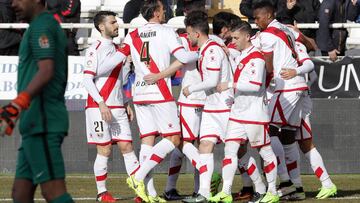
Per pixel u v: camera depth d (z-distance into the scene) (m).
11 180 39.41
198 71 32.03
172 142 31.56
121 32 47.56
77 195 34.22
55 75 19.17
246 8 45.69
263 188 31.08
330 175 42.25
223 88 30.19
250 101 29.73
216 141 31.08
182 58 30.72
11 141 42.56
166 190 33.50
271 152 30.31
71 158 42.84
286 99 32.25
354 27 43.91
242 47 29.47
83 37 48.62
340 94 42.84
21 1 19.31
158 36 31.28
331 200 32.34
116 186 37.69
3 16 45.16
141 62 31.50
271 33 31.83
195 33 30.67
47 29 18.84
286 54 31.98
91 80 31.98
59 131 19.16
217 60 30.23
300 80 32.50
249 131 29.81
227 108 30.84
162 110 31.48
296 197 32.62
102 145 32.41
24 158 19.47
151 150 31.50
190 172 42.97
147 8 31.69
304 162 42.72
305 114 33.44
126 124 32.81
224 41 33.56
